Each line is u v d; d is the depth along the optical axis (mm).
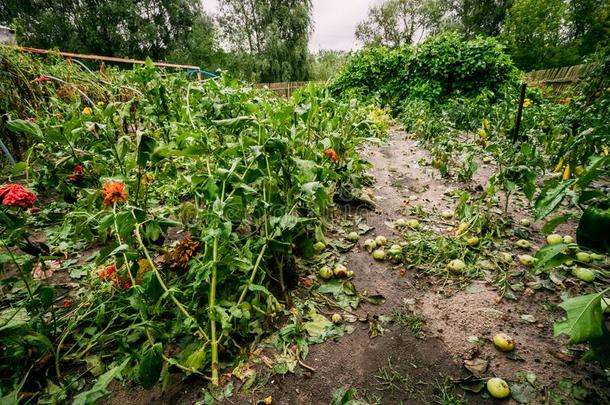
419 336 1522
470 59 8047
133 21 24281
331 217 2779
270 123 1729
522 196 3096
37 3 22969
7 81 3420
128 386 1271
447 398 1209
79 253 2234
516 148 2693
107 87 4492
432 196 3291
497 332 1514
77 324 1396
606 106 3420
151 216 1745
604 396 1174
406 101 8781
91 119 2393
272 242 1531
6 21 22797
